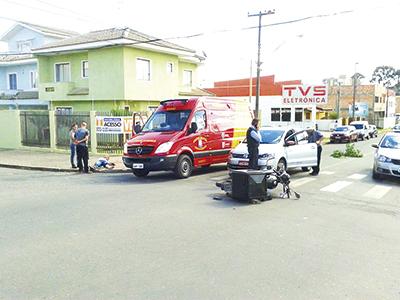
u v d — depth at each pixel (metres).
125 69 25.02
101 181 12.07
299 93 31.78
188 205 8.51
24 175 13.64
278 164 11.97
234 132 15.32
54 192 10.03
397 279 4.69
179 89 31.92
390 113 77.56
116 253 5.41
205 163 13.71
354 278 4.70
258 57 26.73
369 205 8.91
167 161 12.16
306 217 7.65
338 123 47.53
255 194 8.84
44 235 6.23
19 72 34.22
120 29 26.66
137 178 12.78
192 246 5.75
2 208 8.12
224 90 49.47
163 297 4.10
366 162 18.44
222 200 9.09
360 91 65.19
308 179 12.74
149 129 13.63
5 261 5.11
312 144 13.77
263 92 47.31
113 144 19.56
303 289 4.35
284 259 5.29
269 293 4.23
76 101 27.69
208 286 4.39
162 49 26.83
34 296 4.11
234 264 5.07
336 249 5.76
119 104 25.70
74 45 25.84
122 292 4.21
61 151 20.66
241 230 6.62
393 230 6.86
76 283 4.43
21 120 22.38
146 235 6.26
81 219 7.22
